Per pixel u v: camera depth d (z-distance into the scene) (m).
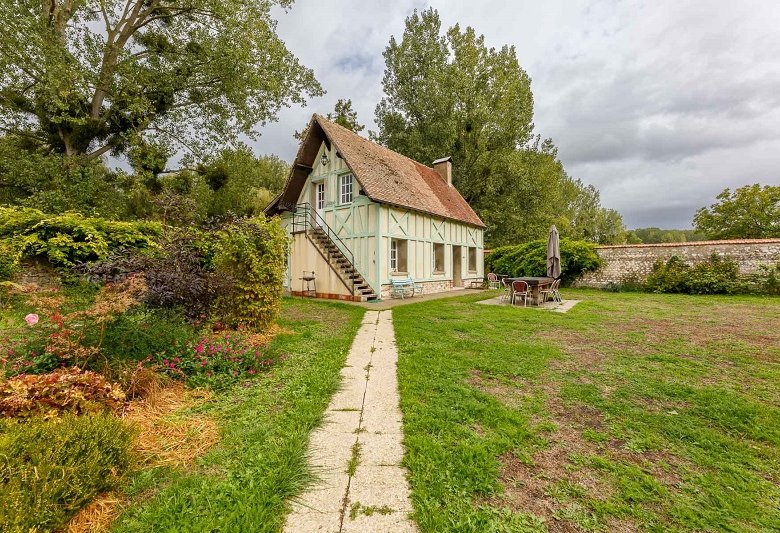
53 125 12.66
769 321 7.91
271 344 5.57
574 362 4.98
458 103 23.95
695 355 5.31
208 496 2.11
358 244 13.13
